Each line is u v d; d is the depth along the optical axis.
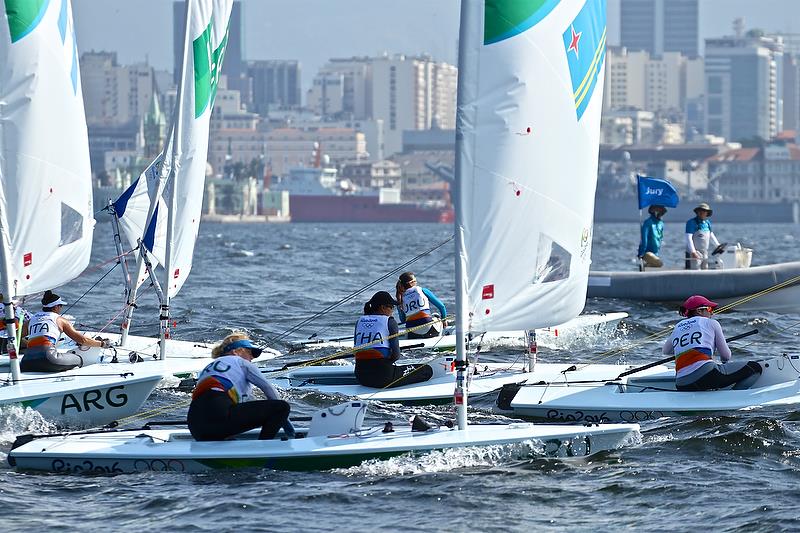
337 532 35.72
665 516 37.09
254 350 44.47
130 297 68.00
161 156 67.25
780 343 81.00
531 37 43.94
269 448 42.25
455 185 43.94
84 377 52.66
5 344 62.41
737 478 41.19
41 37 54.88
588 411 50.72
